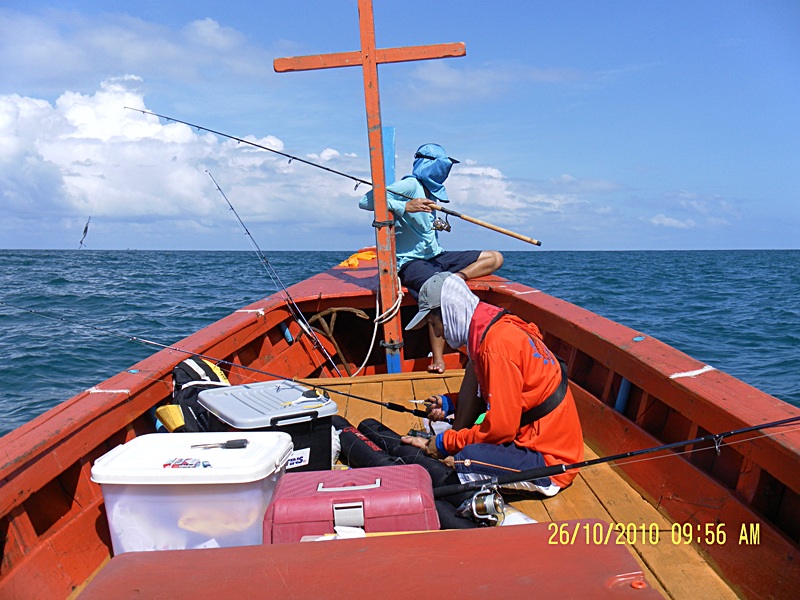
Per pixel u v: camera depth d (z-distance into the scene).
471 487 2.38
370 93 4.45
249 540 2.18
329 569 1.18
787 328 12.09
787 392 7.59
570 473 2.70
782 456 1.92
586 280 25.00
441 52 4.34
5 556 2.07
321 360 5.31
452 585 1.12
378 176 4.57
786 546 1.92
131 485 2.14
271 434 2.44
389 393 4.23
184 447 2.32
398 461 2.89
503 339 2.59
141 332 10.89
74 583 2.25
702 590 2.11
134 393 2.86
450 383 4.40
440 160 5.09
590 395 3.45
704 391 2.38
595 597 1.08
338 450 3.19
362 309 5.35
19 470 2.12
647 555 2.30
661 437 2.80
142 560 1.23
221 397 2.87
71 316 12.60
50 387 7.81
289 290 5.46
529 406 2.62
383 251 4.68
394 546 1.26
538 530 1.30
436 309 2.84
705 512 2.31
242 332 4.12
